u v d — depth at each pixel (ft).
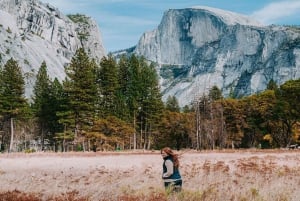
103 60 286.87
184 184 46.75
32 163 98.07
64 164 94.48
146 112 291.79
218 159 111.96
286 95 257.75
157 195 34.35
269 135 287.28
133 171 70.08
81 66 256.11
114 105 287.48
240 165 73.31
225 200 33.81
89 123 260.01
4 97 262.06
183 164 85.92
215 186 41.47
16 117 273.13
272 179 49.80
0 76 291.79
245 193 36.14
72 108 252.21
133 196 34.60
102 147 259.19
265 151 187.11
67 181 52.75
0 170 74.08
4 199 32.37
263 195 35.42
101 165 90.68
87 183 46.83
